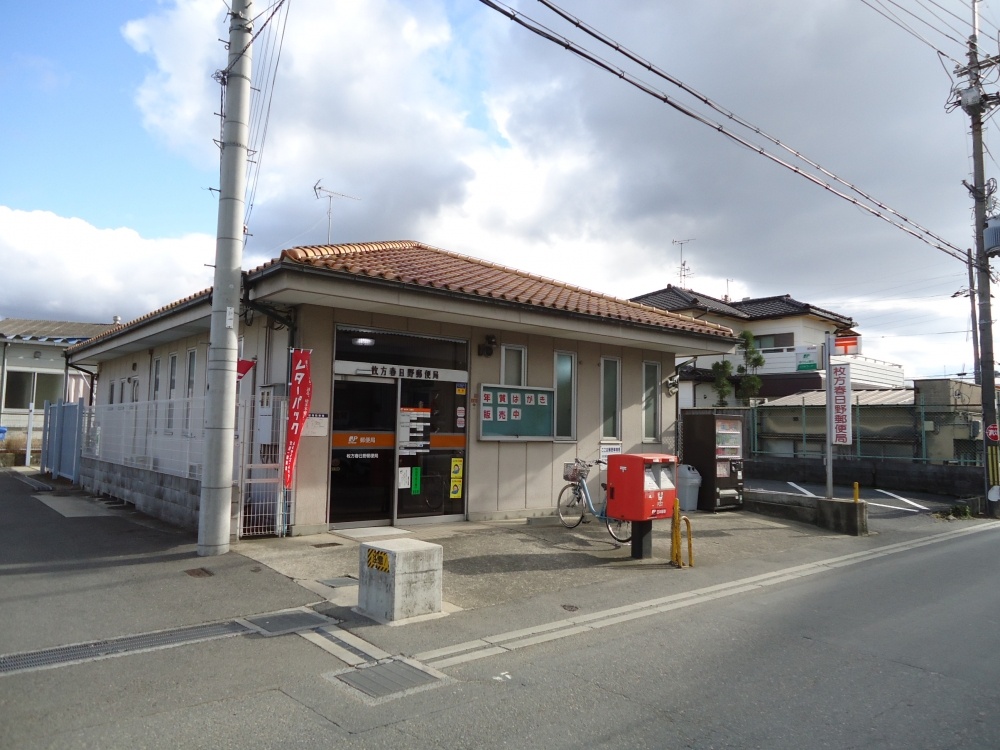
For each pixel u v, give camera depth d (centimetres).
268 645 529
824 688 470
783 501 1309
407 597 610
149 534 930
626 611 663
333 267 872
